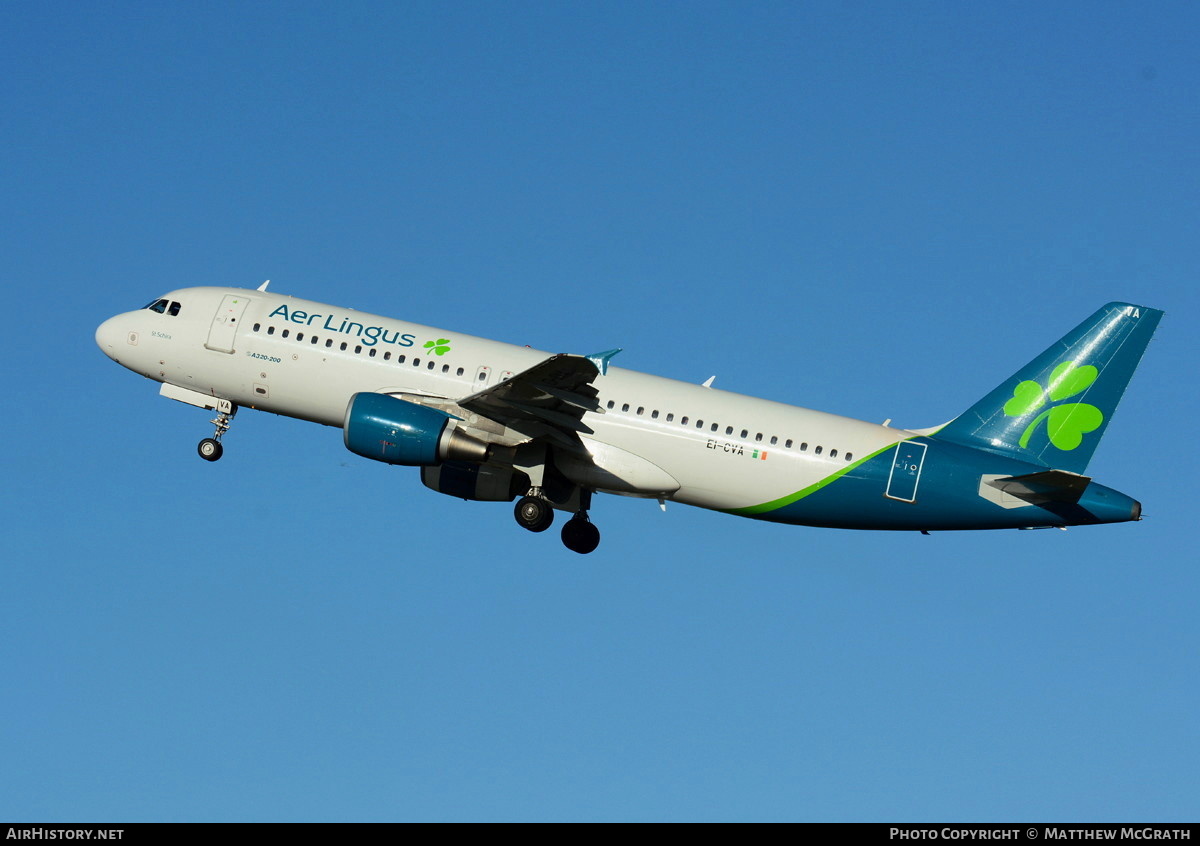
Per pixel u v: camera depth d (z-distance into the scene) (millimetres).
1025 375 101125
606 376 102250
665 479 99938
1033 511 97125
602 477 100750
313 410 103000
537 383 90375
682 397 100688
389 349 101875
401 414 94438
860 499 98625
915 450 98500
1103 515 97000
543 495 103000
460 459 95438
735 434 99062
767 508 99812
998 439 100625
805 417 100375
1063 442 99562
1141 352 99125
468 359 100625
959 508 97875
